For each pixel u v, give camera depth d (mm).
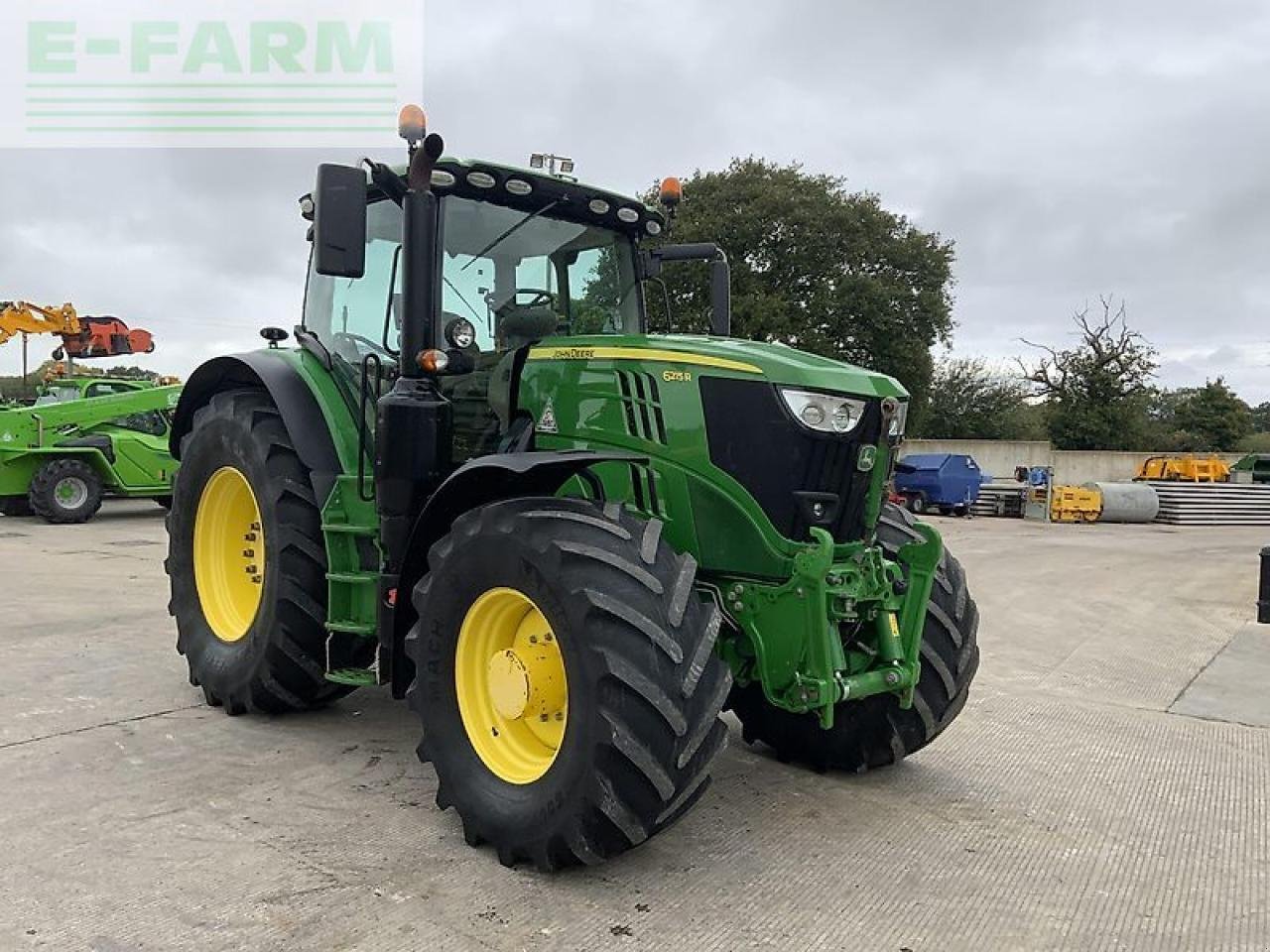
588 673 2891
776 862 3262
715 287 4816
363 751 4234
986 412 44125
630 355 3680
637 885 3043
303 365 4566
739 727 4848
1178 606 9273
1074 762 4465
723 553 3506
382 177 4043
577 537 3035
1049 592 10094
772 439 3412
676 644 2898
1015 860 3348
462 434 4238
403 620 3717
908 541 4070
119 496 14867
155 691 5074
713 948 2664
